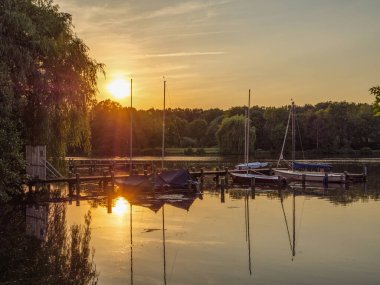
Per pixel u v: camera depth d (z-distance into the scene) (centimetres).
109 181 3775
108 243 1827
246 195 3541
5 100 2197
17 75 2448
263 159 8981
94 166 5444
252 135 10000
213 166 6731
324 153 10788
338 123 11312
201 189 3856
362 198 3338
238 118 10144
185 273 1434
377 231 2084
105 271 1448
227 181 4438
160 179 3606
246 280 1370
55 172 3356
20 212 2564
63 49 2919
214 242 1856
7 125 2152
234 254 1666
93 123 11131
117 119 11381
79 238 1912
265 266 1514
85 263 1534
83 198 3203
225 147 10031
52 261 1552
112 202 3034
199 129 14250
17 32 2422
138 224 2239
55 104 2934
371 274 1429
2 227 2134
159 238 1927
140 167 6156
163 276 1402
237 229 2128
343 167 6506
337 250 1725
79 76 2991
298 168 5059
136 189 3494
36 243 1809
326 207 2864
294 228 2155
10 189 2275
